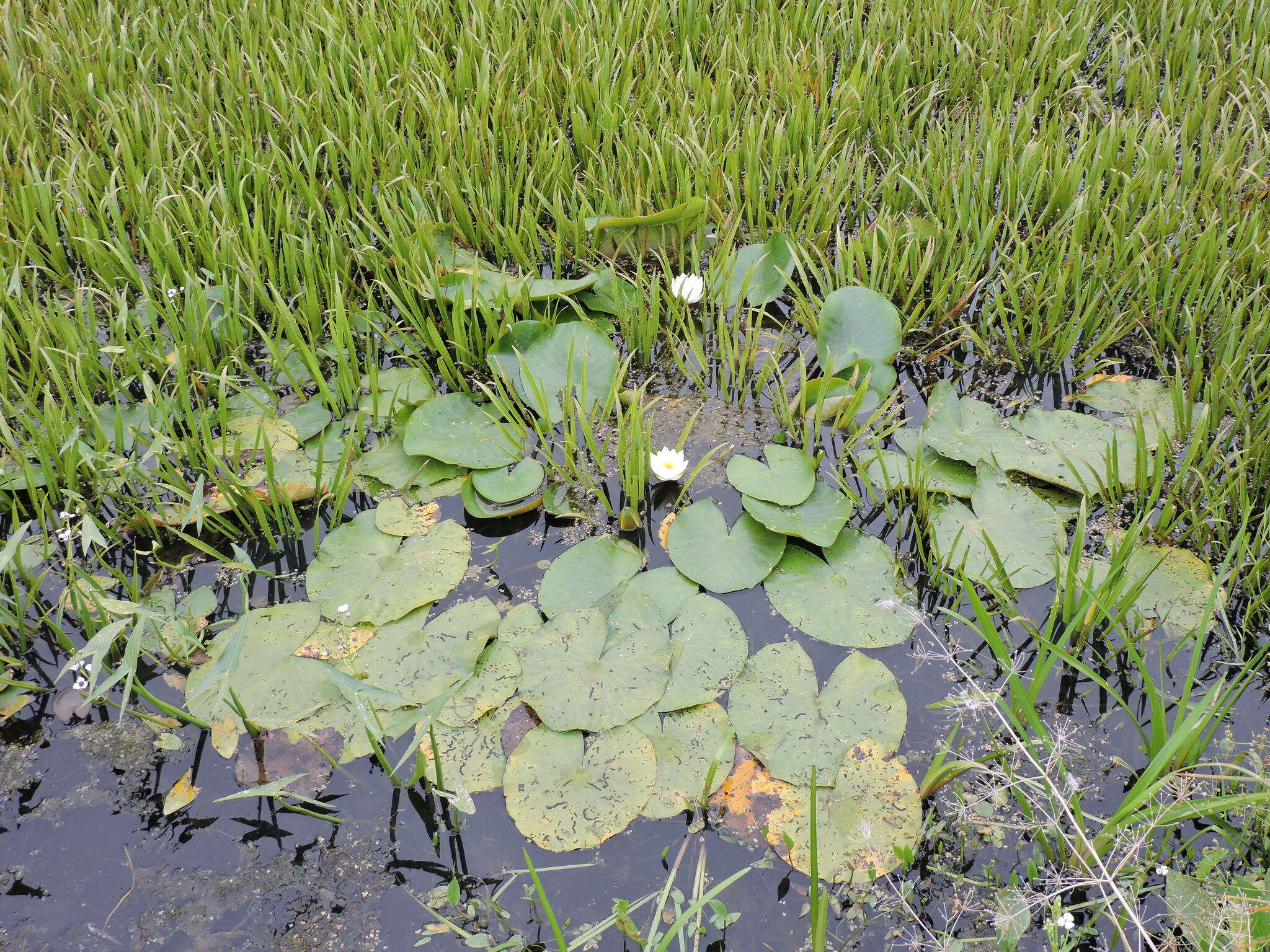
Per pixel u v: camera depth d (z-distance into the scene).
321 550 2.04
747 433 2.33
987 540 1.74
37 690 1.86
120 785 1.69
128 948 1.48
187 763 1.72
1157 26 3.58
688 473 2.24
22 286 2.71
